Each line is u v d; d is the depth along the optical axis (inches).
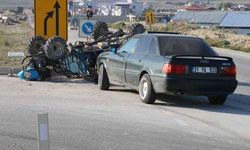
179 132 743.7
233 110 957.8
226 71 957.2
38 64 1301.7
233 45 3459.6
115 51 1134.4
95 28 1557.6
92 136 705.6
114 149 642.2
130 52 1075.9
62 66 1332.4
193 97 1112.2
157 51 987.3
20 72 1325.0
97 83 1301.7
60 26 1455.5
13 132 719.7
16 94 1060.5
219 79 951.0
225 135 734.5
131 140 689.0
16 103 949.2
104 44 1357.0
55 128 747.4
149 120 823.7
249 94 1202.0
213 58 953.5
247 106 1015.6
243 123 829.8
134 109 922.1
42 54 1307.8
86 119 816.9
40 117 363.6
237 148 663.1
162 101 1029.2
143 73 1003.3
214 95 968.3
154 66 964.6
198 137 716.0
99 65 1198.3
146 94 981.8
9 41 2881.4
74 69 1339.8
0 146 647.1
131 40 1100.5
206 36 4094.5
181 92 941.2
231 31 5108.3
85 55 1338.6
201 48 1006.4
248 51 3166.8
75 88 1189.7
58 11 1450.5
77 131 733.3
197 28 5142.7
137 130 748.0
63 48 1298.0
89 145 659.4
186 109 947.3
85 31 1708.9
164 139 698.2
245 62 2228.1
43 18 1440.7
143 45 1039.6
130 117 843.4
